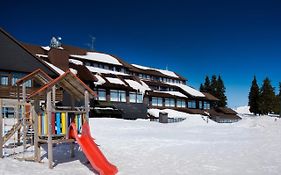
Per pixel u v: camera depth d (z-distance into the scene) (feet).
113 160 44.88
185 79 282.15
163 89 244.42
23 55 123.85
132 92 192.85
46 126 40.88
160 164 42.16
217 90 336.70
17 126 49.01
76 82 42.93
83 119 43.96
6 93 114.52
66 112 41.55
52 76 130.31
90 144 41.42
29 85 117.80
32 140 53.93
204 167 39.99
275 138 72.59
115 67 220.23
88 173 36.76
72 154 45.98
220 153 50.39
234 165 40.98
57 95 117.60
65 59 165.99
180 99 239.50
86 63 201.26
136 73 237.04
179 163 42.68
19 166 37.78
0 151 42.60
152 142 62.85
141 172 37.60
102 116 154.92
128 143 60.54
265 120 147.02
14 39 121.49
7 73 119.03
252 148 55.42
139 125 112.78
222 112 275.39
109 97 178.29
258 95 328.49
